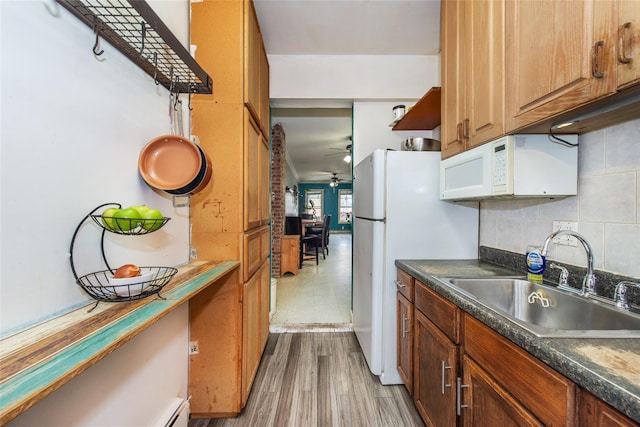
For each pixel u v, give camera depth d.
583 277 1.14
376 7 2.02
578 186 1.17
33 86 0.66
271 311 2.93
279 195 4.63
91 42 0.83
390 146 2.73
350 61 2.65
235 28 1.52
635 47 0.65
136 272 0.85
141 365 1.08
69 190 0.76
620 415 0.53
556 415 0.66
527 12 0.99
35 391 0.42
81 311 0.75
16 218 0.62
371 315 1.91
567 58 0.83
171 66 1.10
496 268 1.59
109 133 0.90
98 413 0.86
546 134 1.13
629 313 0.90
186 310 1.49
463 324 1.11
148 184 1.07
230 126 1.52
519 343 0.77
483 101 1.26
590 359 0.63
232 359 1.52
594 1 0.75
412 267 1.61
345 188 13.14
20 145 0.63
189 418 1.53
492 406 0.91
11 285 0.61
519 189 1.14
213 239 1.52
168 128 1.25
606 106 0.80
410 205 1.85
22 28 0.63
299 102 2.75
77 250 0.78
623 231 1.00
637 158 0.95
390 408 1.64
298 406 1.64
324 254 6.75
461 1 1.46
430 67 2.65
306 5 2.00
